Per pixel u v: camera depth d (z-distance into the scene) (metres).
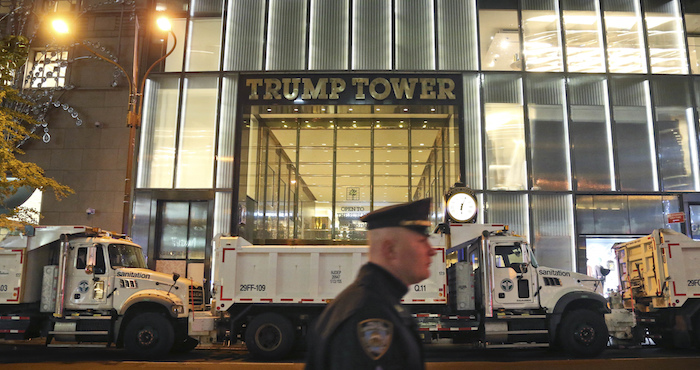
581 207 20.06
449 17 21.22
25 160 20.84
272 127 22.12
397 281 2.13
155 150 20.70
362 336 1.81
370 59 20.88
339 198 21.53
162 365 10.76
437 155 21.67
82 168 20.78
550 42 21.23
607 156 20.45
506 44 21.12
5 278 12.00
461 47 21.02
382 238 2.18
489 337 11.76
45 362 11.21
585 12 21.48
